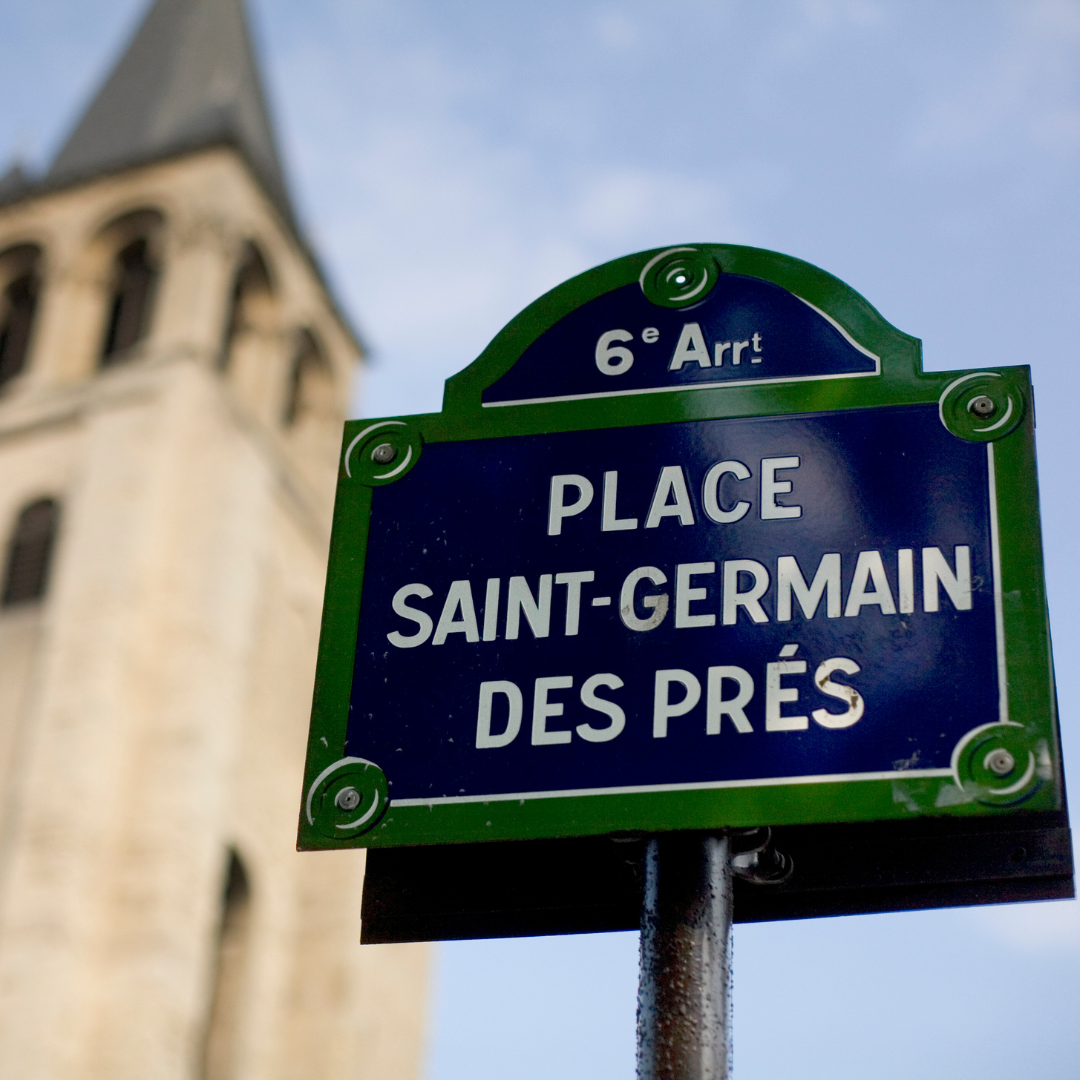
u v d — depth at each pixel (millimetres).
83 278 49969
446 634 5125
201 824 39938
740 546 5078
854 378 5332
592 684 4938
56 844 38500
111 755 40188
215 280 48406
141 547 43188
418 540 5312
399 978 46188
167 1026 37062
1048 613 4863
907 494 5090
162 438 45094
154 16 58219
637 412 5418
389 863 5195
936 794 4641
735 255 5648
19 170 53312
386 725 5016
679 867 4633
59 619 42188
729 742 4777
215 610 42844
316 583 47375
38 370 48406
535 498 5312
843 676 4820
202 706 41219
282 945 42594
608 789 4781
